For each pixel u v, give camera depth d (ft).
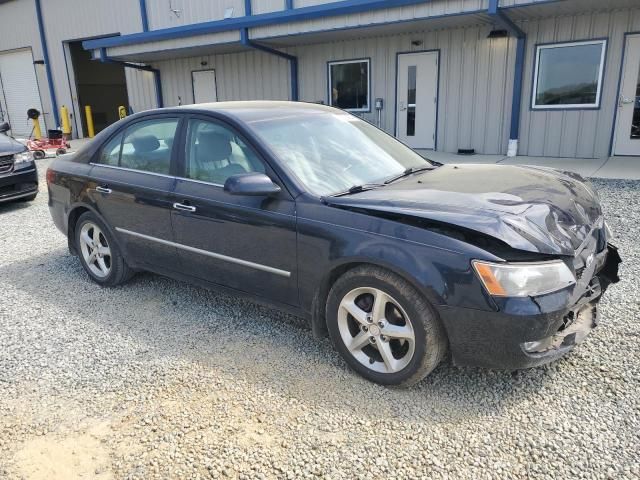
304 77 44.75
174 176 11.76
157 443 7.93
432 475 7.13
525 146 35.58
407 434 7.95
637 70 31.09
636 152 32.50
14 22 68.90
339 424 8.23
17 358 10.56
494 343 8.03
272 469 7.33
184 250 11.69
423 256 8.26
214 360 10.22
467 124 37.65
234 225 10.48
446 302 8.14
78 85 67.77
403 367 8.84
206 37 42.01
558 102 33.73
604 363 9.58
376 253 8.63
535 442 7.68
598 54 31.73
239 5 48.73
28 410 8.86
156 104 56.24
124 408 8.80
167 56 50.21
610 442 7.61
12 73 72.28
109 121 73.20
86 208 13.91
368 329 9.16
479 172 11.35
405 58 39.11
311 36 38.83
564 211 9.10
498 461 7.34
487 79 36.01
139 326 11.82
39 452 7.85
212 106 12.03
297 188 9.82
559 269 8.06
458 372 9.58
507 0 28.40
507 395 8.82
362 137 12.25
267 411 8.60
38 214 23.73
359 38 40.47
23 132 74.13
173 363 10.15
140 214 12.35
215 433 8.11
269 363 10.06
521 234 7.99
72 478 7.31
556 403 8.55
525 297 7.79
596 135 33.01
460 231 8.23
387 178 10.94
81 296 13.67
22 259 17.03
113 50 48.70
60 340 11.26
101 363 10.26
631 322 11.02
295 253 9.72
